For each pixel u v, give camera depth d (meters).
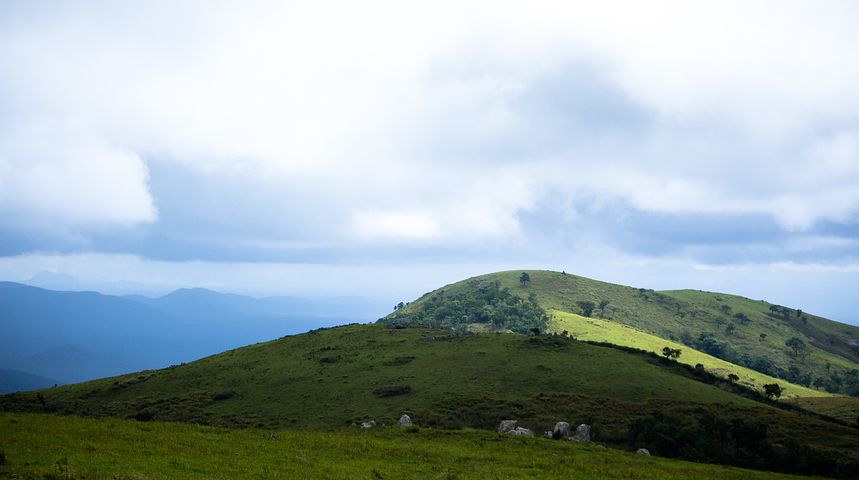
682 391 116.38
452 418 102.25
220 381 139.50
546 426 94.62
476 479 37.97
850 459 76.75
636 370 129.62
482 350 150.88
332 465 37.84
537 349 148.62
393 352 154.88
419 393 119.19
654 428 82.06
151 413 117.50
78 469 28.42
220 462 34.50
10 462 28.52
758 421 94.31
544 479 40.56
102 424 44.16
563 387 118.25
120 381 151.38
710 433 84.00
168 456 34.31
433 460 44.25
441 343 162.12
